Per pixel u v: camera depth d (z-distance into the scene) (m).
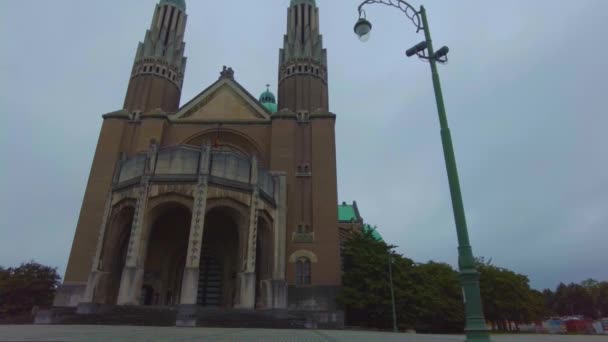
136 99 47.78
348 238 46.16
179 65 52.88
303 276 38.50
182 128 45.94
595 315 117.50
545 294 134.88
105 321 24.61
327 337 13.29
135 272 28.05
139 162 32.81
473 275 9.09
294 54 51.72
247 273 30.45
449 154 10.73
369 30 14.15
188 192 30.78
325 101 50.38
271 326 26.22
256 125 46.28
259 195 34.25
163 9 55.25
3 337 9.63
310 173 43.25
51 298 63.25
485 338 8.55
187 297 26.77
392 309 38.34
